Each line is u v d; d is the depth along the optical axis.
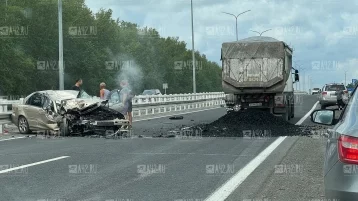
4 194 8.38
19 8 71.56
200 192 8.51
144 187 8.95
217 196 8.18
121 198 8.07
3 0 72.12
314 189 8.73
